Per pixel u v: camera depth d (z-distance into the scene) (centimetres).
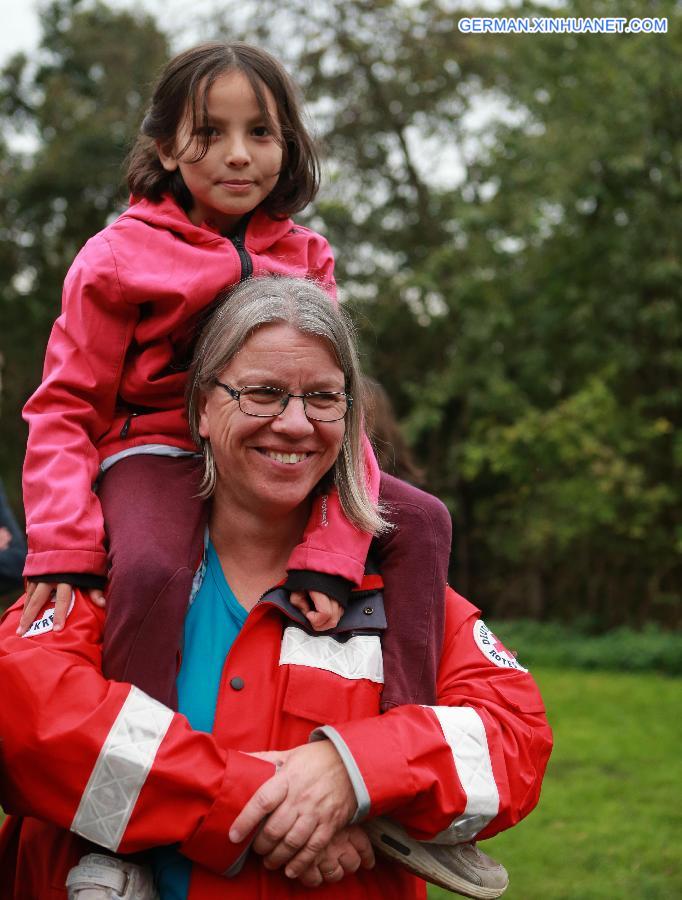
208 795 206
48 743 206
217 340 228
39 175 1986
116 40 2086
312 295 230
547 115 1472
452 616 248
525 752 229
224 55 262
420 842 221
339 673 225
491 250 1552
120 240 247
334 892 220
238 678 224
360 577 230
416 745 214
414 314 1784
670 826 564
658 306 1375
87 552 227
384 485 254
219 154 258
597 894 470
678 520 1434
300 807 207
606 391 1372
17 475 2064
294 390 223
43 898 227
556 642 1320
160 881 220
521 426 1396
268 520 235
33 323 2114
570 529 1384
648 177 1412
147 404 252
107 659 220
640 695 944
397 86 1783
